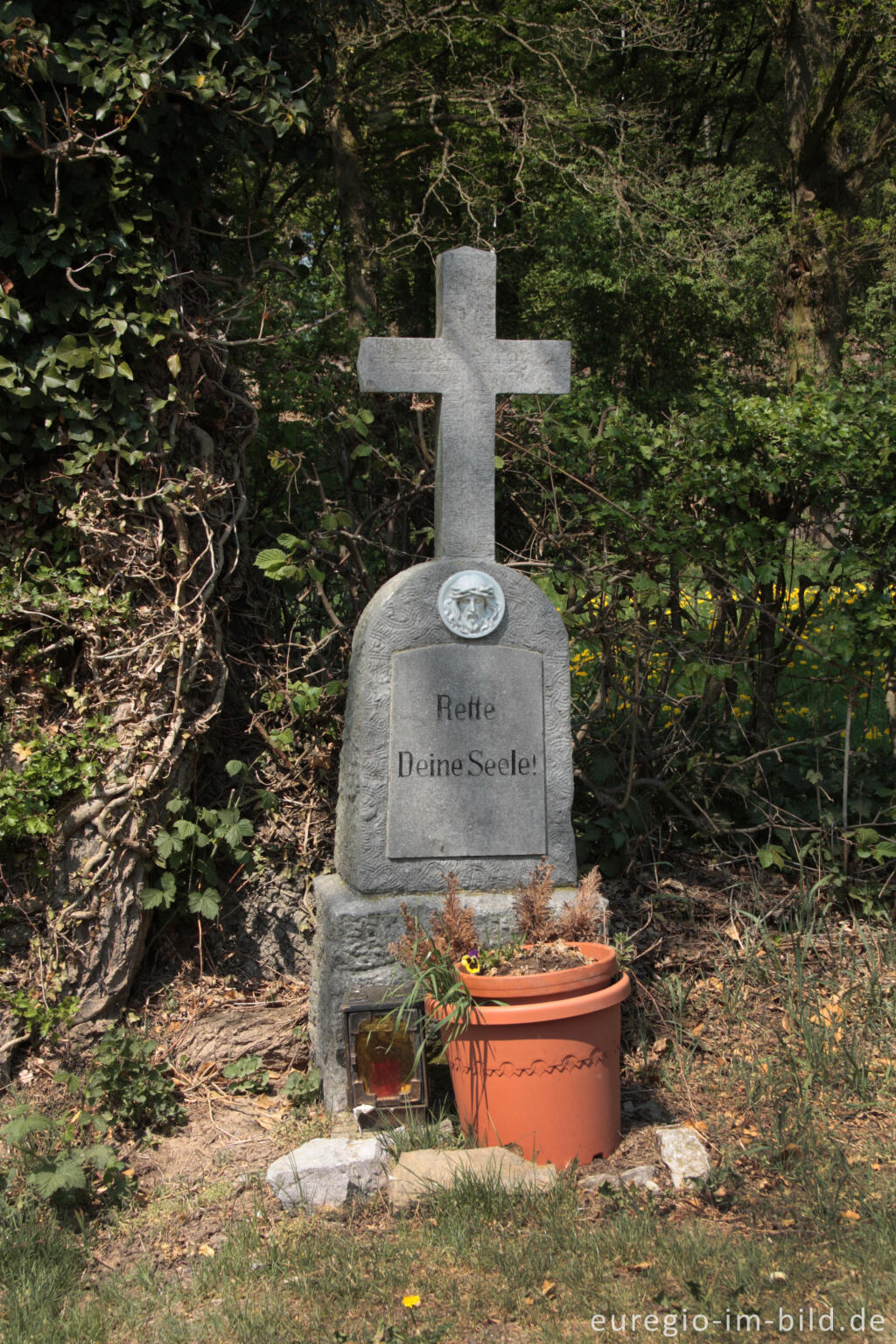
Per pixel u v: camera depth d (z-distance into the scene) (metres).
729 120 20.16
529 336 14.63
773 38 13.43
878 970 4.89
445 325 4.29
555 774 4.34
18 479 4.42
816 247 12.70
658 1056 4.39
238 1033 4.46
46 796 4.29
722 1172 3.56
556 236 13.77
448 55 13.32
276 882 4.96
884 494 5.28
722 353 14.66
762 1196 3.45
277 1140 3.96
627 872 5.46
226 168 4.99
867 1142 3.77
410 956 3.70
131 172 4.37
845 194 13.23
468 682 4.23
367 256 11.80
